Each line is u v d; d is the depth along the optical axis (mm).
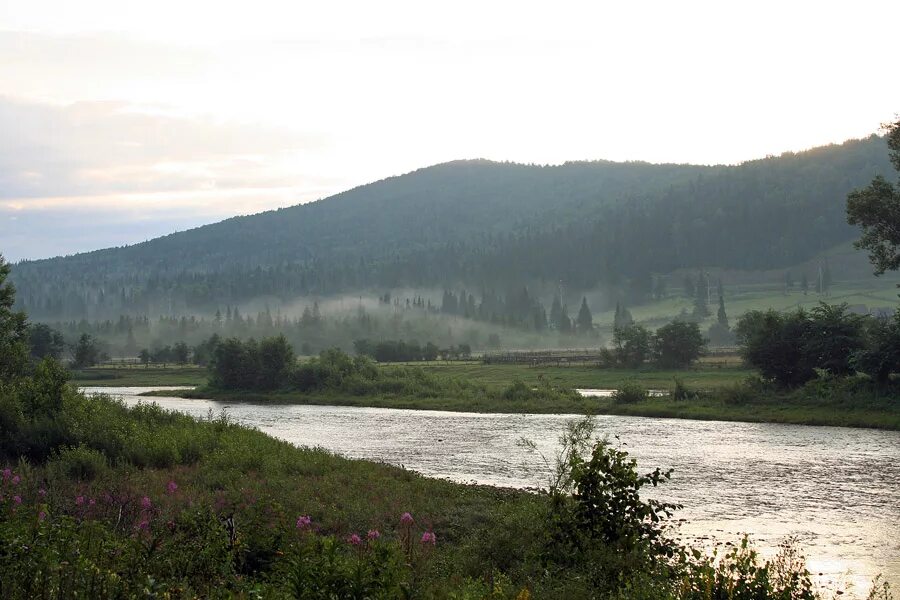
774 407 69000
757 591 13141
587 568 14891
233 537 14266
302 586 11039
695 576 13445
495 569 16078
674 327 115125
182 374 157125
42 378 40125
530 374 119625
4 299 50000
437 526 24234
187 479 29203
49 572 10266
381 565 11531
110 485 23984
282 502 24484
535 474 40062
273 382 110812
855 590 20344
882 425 59594
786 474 39656
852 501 32750
